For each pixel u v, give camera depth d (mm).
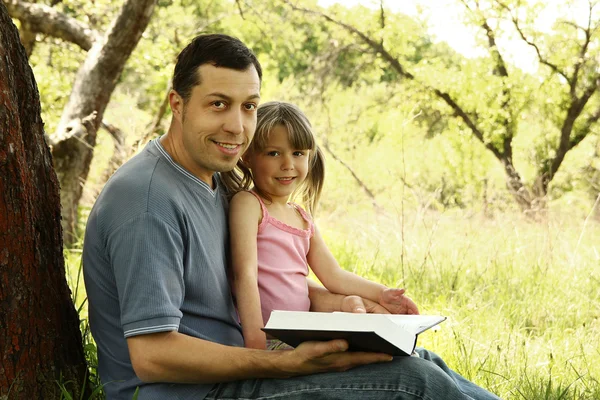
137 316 2211
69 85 11156
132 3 7992
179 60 2508
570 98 14898
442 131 16094
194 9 14586
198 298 2451
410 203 8438
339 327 2191
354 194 13039
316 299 3055
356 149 16047
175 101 2523
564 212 9922
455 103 15500
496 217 7707
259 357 2260
